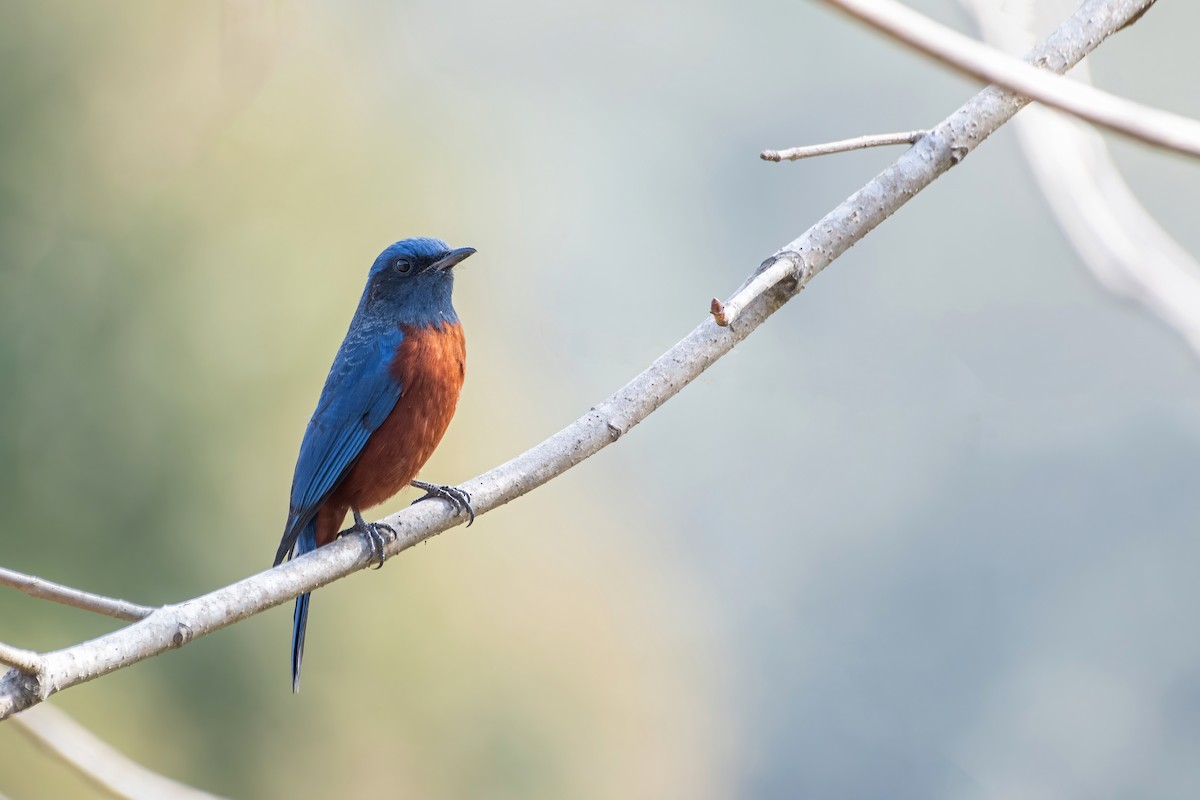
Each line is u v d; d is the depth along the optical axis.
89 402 15.95
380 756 16.94
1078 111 2.89
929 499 30.12
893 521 30.73
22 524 15.55
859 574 31.27
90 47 15.04
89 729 14.73
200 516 16.39
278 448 16.92
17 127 15.33
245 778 15.96
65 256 15.84
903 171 5.23
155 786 5.18
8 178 15.47
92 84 15.07
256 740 16.09
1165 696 27.97
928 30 2.88
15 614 15.31
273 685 16.28
